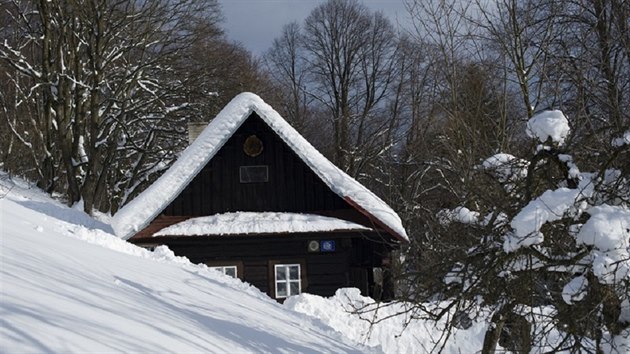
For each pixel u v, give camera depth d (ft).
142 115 101.50
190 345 17.13
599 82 31.09
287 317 34.68
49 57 94.48
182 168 61.21
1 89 100.63
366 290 60.59
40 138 101.45
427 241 33.12
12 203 38.83
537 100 38.50
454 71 45.11
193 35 100.48
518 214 21.48
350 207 61.11
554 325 22.15
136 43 96.48
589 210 21.83
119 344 14.14
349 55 139.54
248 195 62.44
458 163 39.75
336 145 133.18
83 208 91.25
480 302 25.00
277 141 63.10
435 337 41.06
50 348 12.14
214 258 60.39
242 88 110.22
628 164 21.83
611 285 20.83
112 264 27.37
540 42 40.70
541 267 22.43
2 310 13.26
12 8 100.83
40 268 19.10
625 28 32.09
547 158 23.72
